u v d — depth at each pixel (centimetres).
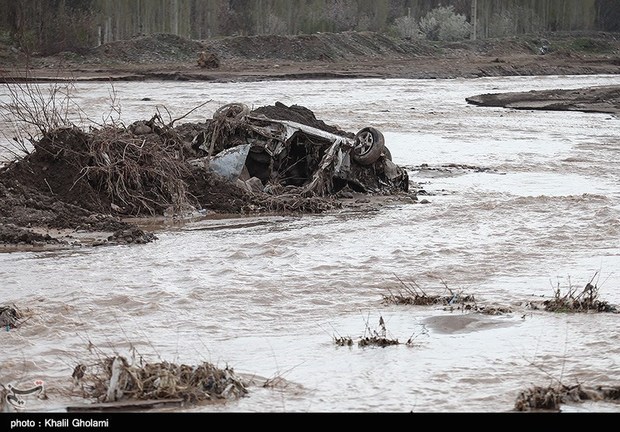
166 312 1459
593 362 1191
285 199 2525
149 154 2462
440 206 2609
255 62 12262
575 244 2042
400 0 19525
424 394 1076
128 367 1072
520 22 19412
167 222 2317
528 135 4953
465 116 6122
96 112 5581
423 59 14100
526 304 1499
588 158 3912
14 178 2355
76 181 2339
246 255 1883
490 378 1131
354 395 1072
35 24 11669
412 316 1438
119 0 13525
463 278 1711
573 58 15612
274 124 2686
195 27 15675
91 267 1770
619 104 7188
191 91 7981
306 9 16712
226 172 2562
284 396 1069
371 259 1856
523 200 2652
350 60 13162
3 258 1852
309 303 1527
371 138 2781
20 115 2684
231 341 1309
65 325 1379
